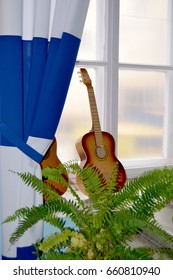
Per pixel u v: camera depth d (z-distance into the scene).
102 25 1.68
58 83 1.23
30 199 1.22
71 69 1.26
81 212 0.76
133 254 0.72
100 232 0.74
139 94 1.83
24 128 1.24
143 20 1.79
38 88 1.23
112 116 1.70
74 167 0.82
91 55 1.71
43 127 1.23
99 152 1.52
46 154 1.40
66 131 1.70
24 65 1.24
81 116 1.72
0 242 1.29
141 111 1.85
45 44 1.23
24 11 1.25
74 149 1.72
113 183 0.80
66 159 1.71
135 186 0.75
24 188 1.22
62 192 1.31
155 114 1.90
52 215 0.80
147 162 1.89
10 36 1.19
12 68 1.19
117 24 1.66
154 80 1.86
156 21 1.82
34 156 1.23
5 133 1.22
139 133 1.87
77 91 1.70
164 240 0.73
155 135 1.92
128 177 1.77
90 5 1.68
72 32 1.25
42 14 1.21
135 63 1.76
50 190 0.83
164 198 0.72
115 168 0.90
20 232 0.80
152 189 0.73
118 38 1.67
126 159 1.85
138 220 0.69
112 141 1.55
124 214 0.71
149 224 0.70
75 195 0.82
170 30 1.85
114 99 1.70
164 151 1.94
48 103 1.22
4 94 1.21
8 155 1.23
